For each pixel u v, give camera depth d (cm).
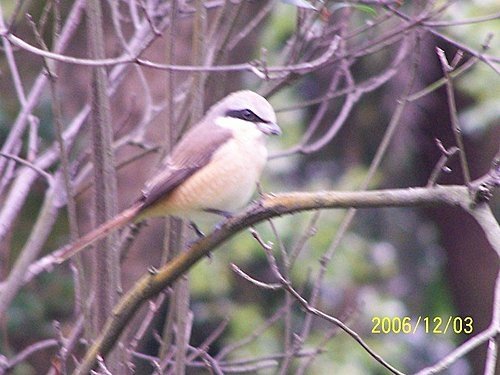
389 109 1409
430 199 605
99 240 732
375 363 1381
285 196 614
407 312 1570
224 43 813
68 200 727
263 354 1386
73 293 1289
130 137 901
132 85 1213
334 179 1469
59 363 754
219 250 1401
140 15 1052
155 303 835
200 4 761
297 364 1341
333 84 902
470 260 1648
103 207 733
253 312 1431
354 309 1109
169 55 740
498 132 1544
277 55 1326
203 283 1385
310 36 885
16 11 690
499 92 1324
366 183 769
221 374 777
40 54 638
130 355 770
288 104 1431
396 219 1580
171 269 638
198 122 771
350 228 1490
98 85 723
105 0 1118
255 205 620
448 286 1680
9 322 1216
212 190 732
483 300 1648
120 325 654
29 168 871
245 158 743
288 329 795
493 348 539
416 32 856
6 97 1270
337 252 1426
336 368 1344
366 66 1368
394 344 1422
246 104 761
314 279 1395
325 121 1458
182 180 725
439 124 1553
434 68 1440
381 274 1506
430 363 1539
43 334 1262
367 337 1427
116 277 735
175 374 726
